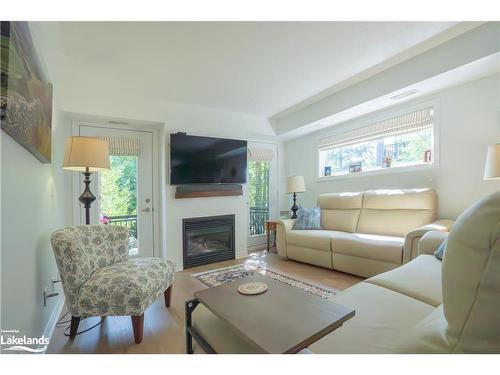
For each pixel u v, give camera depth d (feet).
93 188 10.99
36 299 4.99
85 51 7.77
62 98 9.06
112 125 11.44
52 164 7.05
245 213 13.85
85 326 6.36
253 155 15.64
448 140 9.32
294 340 2.95
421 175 10.18
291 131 14.44
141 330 5.66
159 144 12.42
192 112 12.40
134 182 11.97
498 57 6.97
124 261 7.12
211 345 3.95
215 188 12.75
